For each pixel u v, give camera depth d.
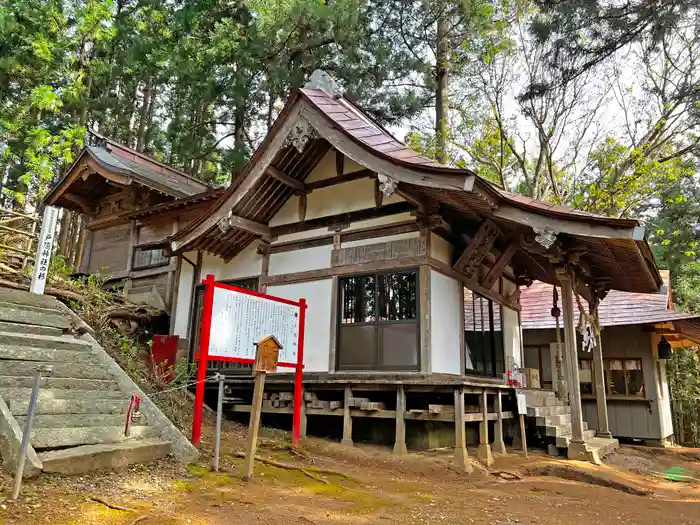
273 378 9.81
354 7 17.33
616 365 14.77
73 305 10.27
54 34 17.02
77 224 24.89
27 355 6.58
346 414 8.48
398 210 9.48
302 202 10.71
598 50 15.64
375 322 9.21
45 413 5.59
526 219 7.89
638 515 5.60
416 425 8.72
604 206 19.19
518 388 10.10
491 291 11.52
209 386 10.37
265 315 7.46
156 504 4.38
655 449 12.67
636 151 18.70
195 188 16.62
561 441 9.11
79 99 18.20
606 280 11.37
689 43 18.00
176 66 18.73
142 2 19.81
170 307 12.51
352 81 17.88
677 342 16.75
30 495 4.07
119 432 5.72
